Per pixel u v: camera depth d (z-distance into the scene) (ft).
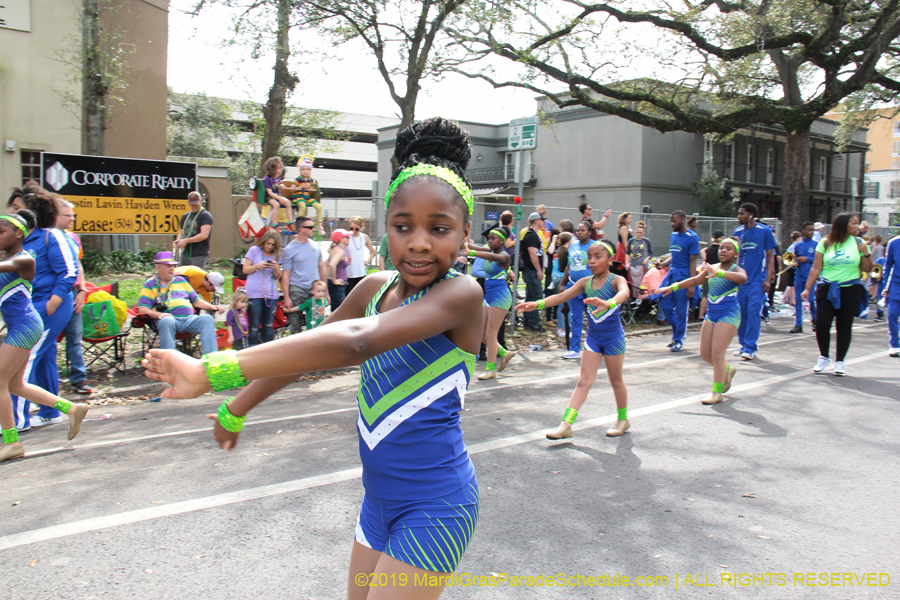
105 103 44.47
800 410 21.03
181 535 11.62
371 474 5.46
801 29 58.70
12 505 12.96
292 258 26.96
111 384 23.13
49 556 10.82
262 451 16.40
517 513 12.75
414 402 5.19
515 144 35.04
